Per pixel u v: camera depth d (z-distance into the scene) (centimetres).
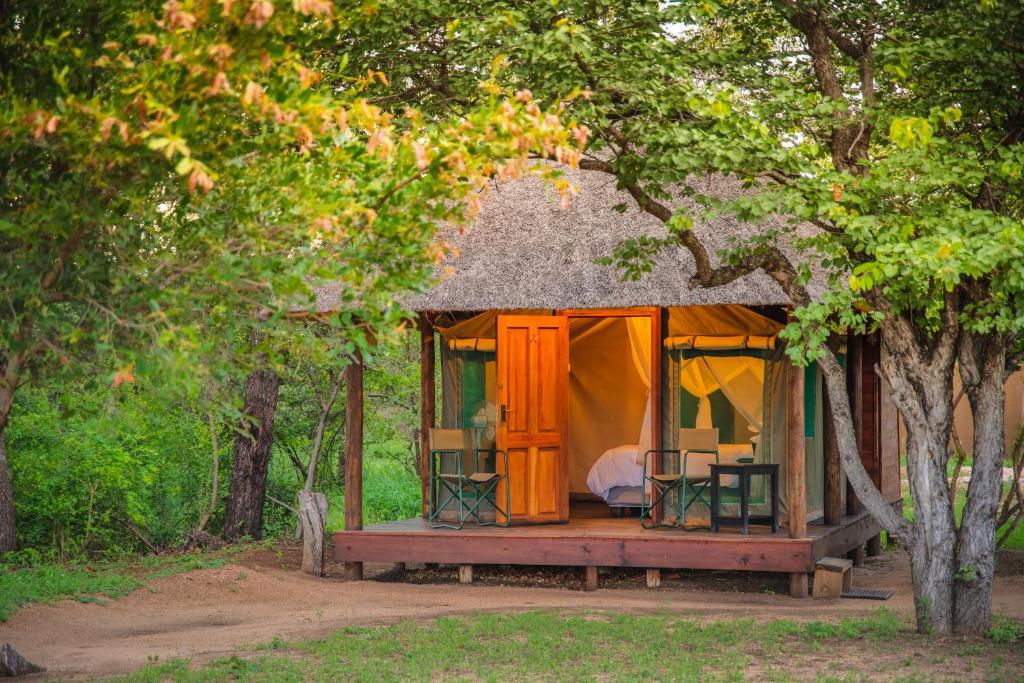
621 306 1167
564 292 1193
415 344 1858
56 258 534
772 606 1092
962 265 776
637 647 859
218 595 1173
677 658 810
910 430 931
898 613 1031
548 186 1348
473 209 561
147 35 459
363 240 550
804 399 1212
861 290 880
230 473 1742
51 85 530
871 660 810
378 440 1977
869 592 1173
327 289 1247
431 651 843
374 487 2114
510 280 1216
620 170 914
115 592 1164
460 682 747
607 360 1597
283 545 1570
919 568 918
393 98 1056
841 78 1152
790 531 1162
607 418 1598
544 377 1317
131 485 1599
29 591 1134
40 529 1565
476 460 1323
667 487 1248
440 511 1300
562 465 1323
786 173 877
